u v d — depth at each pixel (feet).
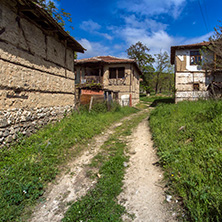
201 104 25.99
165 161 12.50
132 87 63.26
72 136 19.38
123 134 23.07
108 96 46.32
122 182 11.06
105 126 27.30
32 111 19.16
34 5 15.92
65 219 8.19
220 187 8.05
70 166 13.85
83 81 58.13
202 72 47.19
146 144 18.01
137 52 102.06
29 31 18.74
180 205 8.23
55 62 24.58
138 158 14.64
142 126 27.84
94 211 8.52
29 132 18.28
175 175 10.26
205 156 10.71
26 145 16.01
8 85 15.58
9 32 15.75
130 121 33.32
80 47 29.60
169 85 126.31
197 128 15.46
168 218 7.63
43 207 9.26
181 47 47.50
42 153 14.84
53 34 23.86
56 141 17.33
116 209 8.55
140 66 102.89
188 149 12.53
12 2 15.76
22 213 8.80
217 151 10.81
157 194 9.42
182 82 48.39
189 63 48.08
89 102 38.14
